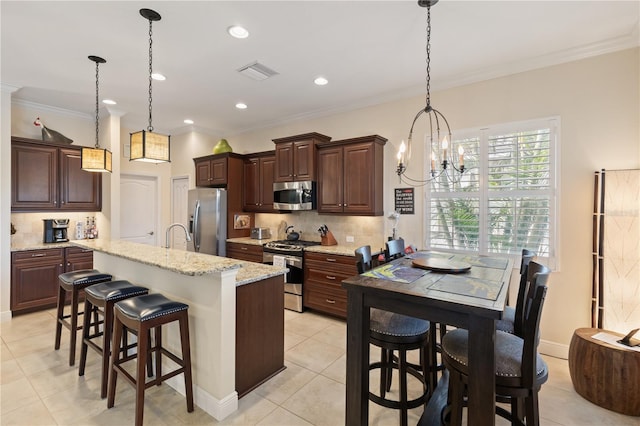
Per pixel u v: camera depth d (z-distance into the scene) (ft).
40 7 7.36
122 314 6.64
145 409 7.01
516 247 10.30
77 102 14.12
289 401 7.37
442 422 5.90
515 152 10.30
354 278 5.95
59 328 9.72
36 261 13.14
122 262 9.84
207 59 10.01
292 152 14.71
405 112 12.69
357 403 5.55
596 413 6.98
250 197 17.22
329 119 15.02
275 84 11.99
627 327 8.25
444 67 10.52
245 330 7.58
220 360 6.77
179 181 19.76
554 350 9.62
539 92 9.89
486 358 4.40
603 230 8.61
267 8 7.41
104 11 7.54
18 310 12.82
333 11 7.53
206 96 13.30
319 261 12.93
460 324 4.63
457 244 11.41
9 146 12.23
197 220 16.62
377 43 9.00
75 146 14.80
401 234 12.69
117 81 11.74
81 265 14.42
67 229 14.97
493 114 10.69
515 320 6.09
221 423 6.59
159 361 7.84
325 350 9.94
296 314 13.32
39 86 12.24
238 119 16.75
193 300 7.38
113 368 6.94
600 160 9.00
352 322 5.60
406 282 5.65
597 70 9.03
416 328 6.08
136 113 15.87
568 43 8.95
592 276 9.02
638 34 8.27
